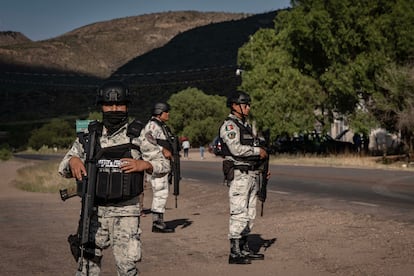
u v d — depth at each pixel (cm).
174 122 7856
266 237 937
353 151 4212
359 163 3266
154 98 13850
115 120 509
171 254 832
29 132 11912
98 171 504
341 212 1169
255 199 780
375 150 4241
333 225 1009
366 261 731
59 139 9869
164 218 1234
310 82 3972
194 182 2238
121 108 511
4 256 840
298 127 3969
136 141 509
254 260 770
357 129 3672
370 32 3559
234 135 742
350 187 1834
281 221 1097
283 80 3959
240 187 754
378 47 3588
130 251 507
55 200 1762
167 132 1033
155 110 1027
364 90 3553
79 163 503
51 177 2492
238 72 4759
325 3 3778
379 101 3403
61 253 861
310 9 3841
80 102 15688
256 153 748
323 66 4041
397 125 3288
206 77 14600
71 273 731
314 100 3978
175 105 7919
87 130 520
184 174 2766
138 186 509
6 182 2700
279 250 827
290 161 3547
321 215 1137
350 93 3622
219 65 19400
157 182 1043
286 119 3978
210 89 13650
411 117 3147
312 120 4003
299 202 1400
